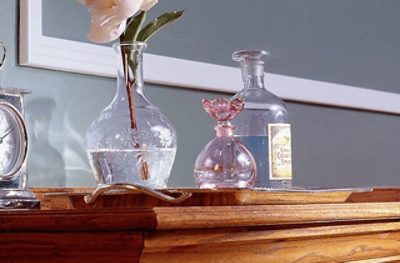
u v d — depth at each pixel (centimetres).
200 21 145
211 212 68
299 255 82
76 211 67
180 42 141
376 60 196
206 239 69
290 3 167
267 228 76
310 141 171
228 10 151
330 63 179
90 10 99
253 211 73
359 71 189
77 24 123
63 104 121
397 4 204
